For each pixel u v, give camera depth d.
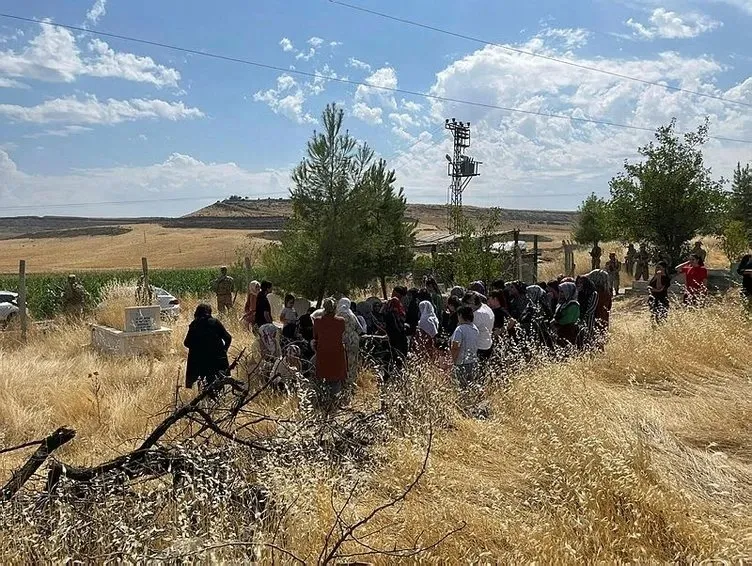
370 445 5.96
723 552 3.90
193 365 9.15
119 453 6.31
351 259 17.08
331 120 17.16
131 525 4.17
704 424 6.77
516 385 7.37
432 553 4.14
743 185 33.97
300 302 11.79
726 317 11.45
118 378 10.38
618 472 4.61
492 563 4.10
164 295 20.69
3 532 4.10
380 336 9.85
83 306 17.61
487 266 18.50
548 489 4.96
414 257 19.70
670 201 22.00
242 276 24.27
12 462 6.27
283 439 5.33
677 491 4.60
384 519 4.63
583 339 10.33
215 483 4.58
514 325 9.68
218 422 5.50
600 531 4.28
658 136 22.44
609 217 23.42
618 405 6.51
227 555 3.88
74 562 3.79
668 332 10.47
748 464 5.80
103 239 109.06
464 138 42.91
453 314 10.79
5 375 9.66
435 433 6.24
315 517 4.43
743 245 25.30
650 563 3.98
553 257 40.75
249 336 13.88
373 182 17.61
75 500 4.33
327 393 8.05
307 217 17.34
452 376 8.26
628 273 25.91
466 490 5.12
